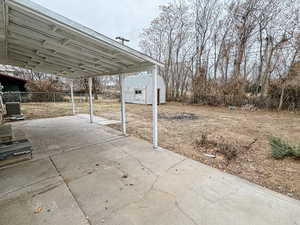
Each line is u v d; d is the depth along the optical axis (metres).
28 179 2.52
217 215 1.75
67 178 2.55
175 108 12.68
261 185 2.34
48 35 2.81
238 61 12.81
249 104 11.82
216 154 3.54
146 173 2.70
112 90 28.70
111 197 2.07
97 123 6.84
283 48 10.33
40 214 1.78
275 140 3.57
